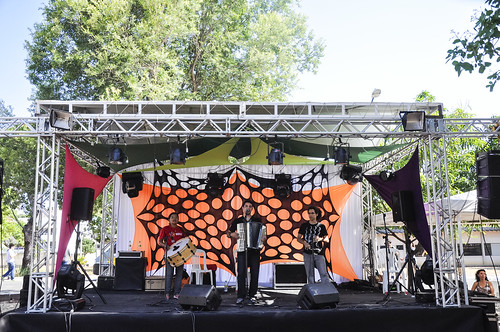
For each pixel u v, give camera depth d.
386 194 9.38
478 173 7.88
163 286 9.92
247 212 7.50
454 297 7.72
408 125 7.62
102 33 17.48
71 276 7.44
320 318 6.67
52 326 6.61
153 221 11.52
